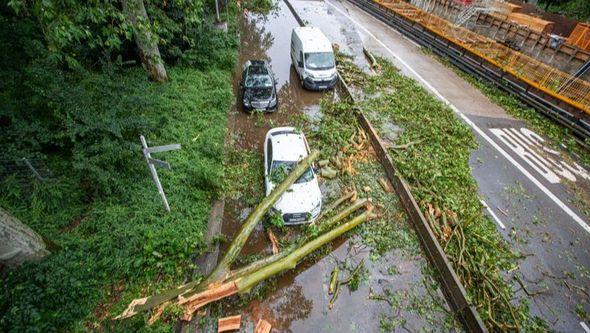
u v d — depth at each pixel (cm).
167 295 623
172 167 862
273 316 684
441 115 1395
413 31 2275
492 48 1841
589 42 1597
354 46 2020
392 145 1162
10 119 745
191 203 806
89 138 738
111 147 695
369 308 716
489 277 771
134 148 752
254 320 672
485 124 1402
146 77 962
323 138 1196
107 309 590
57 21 645
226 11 2017
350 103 1406
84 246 634
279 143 974
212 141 1006
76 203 711
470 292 737
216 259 738
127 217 708
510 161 1198
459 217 920
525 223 950
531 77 1600
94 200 721
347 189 1006
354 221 853
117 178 730
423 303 737
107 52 856
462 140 1261
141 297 621
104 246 643
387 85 1608
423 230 858
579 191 1091
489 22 2005
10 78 745
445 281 761
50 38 681
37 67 696
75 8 720
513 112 1517
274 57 1823
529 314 726
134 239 664
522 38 1788
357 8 2834
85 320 559
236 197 931
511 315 703
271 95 1280
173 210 760
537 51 1702
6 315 479
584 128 1365
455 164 1118
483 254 823
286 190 865
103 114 757
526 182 1105
